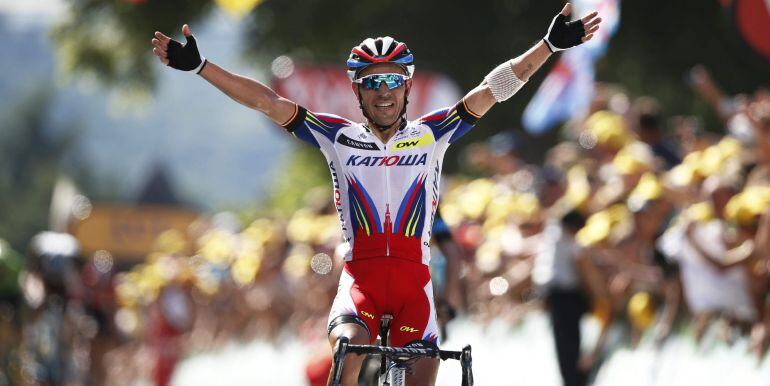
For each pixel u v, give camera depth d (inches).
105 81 4160.9
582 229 1218.0
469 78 3319.4
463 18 3292.3
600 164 1469.0
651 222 1177.4
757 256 1011.3
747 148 1135.0
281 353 1891.0
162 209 4116.6
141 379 2411.4
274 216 2522.1
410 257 655.1
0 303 1421.0
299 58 3533.5
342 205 663.1
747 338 1040.8
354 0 3420.3
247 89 653.3
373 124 661.9
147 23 3535.9
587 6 1507.1
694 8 2819.9
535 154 3107.8
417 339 636.7
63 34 4062.5
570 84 1806.1
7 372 1428.4
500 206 1636.3
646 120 1364.4
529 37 3211.1
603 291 1157.7
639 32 2866.6
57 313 1448.1
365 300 644.1
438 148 666.8
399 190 657.6
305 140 664.4
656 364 1127.6
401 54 655.8
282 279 2139.5
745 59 1200.8
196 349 2506.2
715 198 1052.5
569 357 1165.1
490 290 1546.5
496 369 1381.6
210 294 2518.5
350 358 617.9
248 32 3700.8
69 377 1491.1
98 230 4057.6
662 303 1203.9
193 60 644.7
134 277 3043.8
